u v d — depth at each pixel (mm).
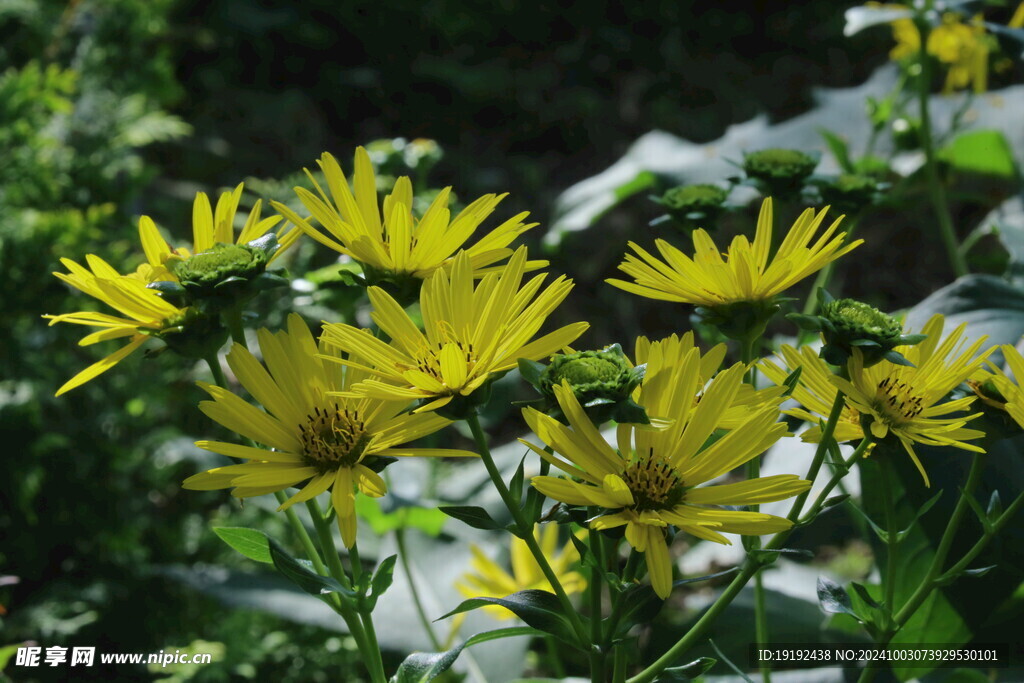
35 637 1190
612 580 760
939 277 2295
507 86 3127
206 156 2598
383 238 802
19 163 1351
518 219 790
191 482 755
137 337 796
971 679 921
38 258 1237
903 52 1459
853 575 1450
